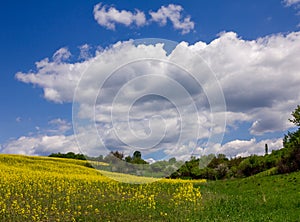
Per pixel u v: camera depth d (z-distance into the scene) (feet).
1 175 70.13
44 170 90.99
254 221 46.03
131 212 50.93
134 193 62.18
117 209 51.93
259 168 99.19
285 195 60.80
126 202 55.31
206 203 55.83
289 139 95.71
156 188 66.49
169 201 56.85
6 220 45.42
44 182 67.51
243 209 52.47
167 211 51.70
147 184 67.97
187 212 51.37
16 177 69.21
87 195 59.06
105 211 51.03
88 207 51.65
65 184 66.23
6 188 59.47
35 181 67.21
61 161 118.73
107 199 57.26
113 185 67.67
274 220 45.85
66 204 53.01
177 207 53.26
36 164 98.84
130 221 47.98
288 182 70.79
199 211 51.83
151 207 53.16
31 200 54.49
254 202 56.24
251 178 82.17
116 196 59.57
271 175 83.20
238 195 63.82
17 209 48.98
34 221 45.96
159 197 59.77
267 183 73.51
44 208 51.11
